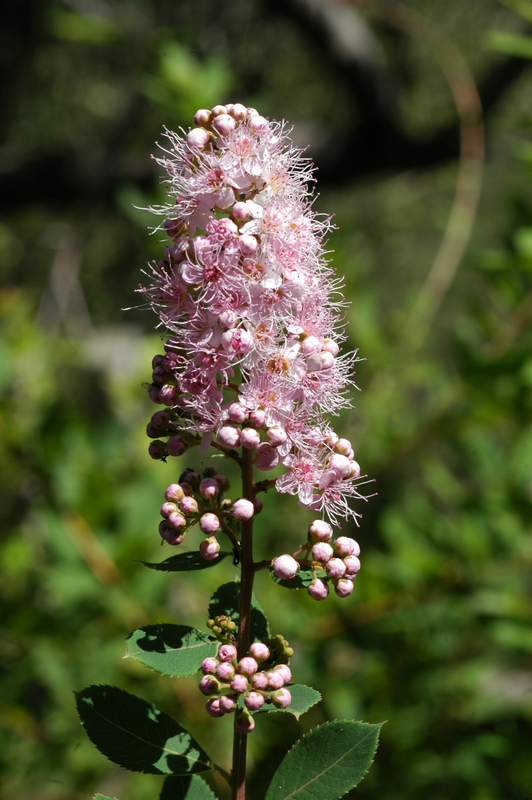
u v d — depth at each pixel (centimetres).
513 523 41
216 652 27
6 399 47
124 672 42
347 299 50
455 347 45
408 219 103
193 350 26
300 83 100
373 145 72
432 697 42
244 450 27
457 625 43
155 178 75
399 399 50
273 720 42
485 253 43
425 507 45
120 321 108
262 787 40
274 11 74
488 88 66
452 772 40
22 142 105
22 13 92
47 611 44
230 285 26
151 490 45
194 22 96
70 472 44
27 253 111
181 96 44
